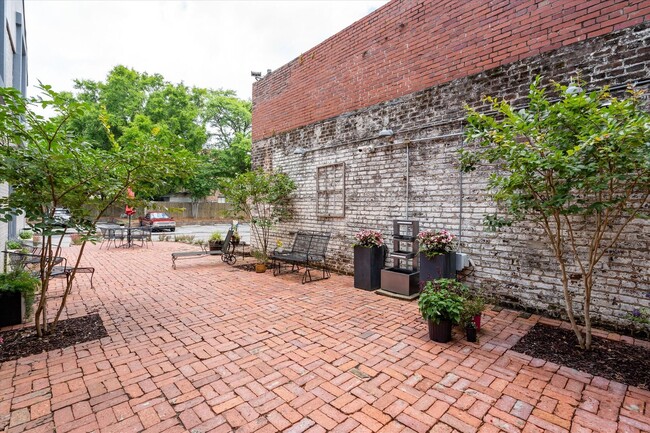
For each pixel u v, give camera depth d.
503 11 4.27
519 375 2.57
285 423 1.99
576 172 2.60
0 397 2.26
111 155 3.30
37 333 3.34
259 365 2.75
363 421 2.01
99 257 8.92
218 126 28.52
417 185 5.28
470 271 4.62
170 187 4.14
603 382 2.45
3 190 6.16
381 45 5.82
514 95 4.18
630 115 2.50
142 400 2.24
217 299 4.79
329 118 6.88
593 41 3.55
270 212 8.39
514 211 3.37
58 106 2.83
